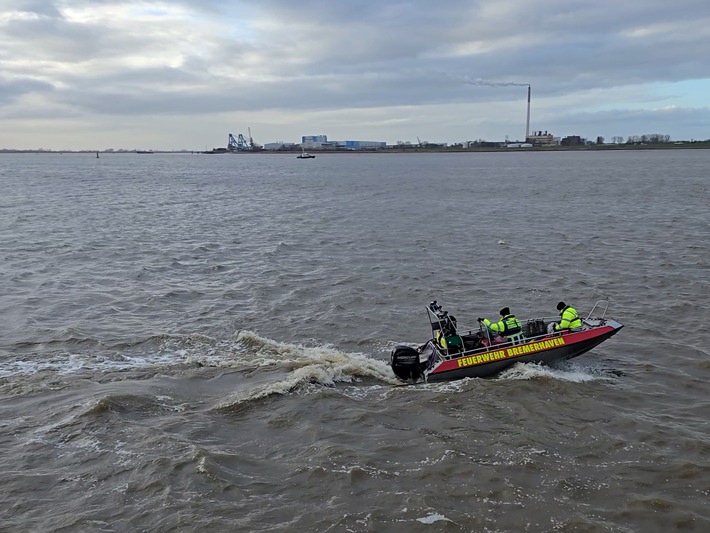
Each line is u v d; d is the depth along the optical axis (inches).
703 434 489.4
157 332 752.3
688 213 1782.7
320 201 2433.6
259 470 439.5
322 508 394.3
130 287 975.6
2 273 1058.7
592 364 638.5
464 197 2491.4
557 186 2947.8
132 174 4938.5
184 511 389.7
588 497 405.4
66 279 1025.5
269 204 2335.1
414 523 379.2
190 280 1027.3
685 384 589.9
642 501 398.6
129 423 502.9
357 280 1019.9
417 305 874.8
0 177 4291.3
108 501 401.1
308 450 466.0
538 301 886.4
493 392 565.3
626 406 543.8
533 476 429.7
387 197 2564.0
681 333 730.2
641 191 2539.4
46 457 452.4
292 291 948.0
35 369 625.6
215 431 495.5
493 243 1354.6
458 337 614.2
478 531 371.9
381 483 421.7
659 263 1100.5
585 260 1149.1
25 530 371.6
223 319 808.9
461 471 434.6
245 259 1208.8
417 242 1386.6
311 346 711.1
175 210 2112.5
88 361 649.6
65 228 1614.2
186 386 583.8
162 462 442.0
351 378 608.7
